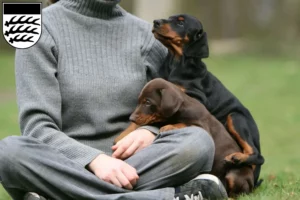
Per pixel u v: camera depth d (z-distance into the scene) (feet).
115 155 30.17
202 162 29.78
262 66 131.13
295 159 56.54
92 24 32.91
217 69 128.67
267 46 165.48
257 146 33.35
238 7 193.67
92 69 32.12
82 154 29.48
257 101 97.40
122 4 189.88
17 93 31.45
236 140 32.81
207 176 29.81
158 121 31.30
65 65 31.83
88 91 31.65
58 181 28.81
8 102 105.91
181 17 33.42
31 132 30.30
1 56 152.66
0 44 171.83
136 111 31.24
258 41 172.96
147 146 29.96
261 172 46.29
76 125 31.76
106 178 28.96
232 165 31.76
